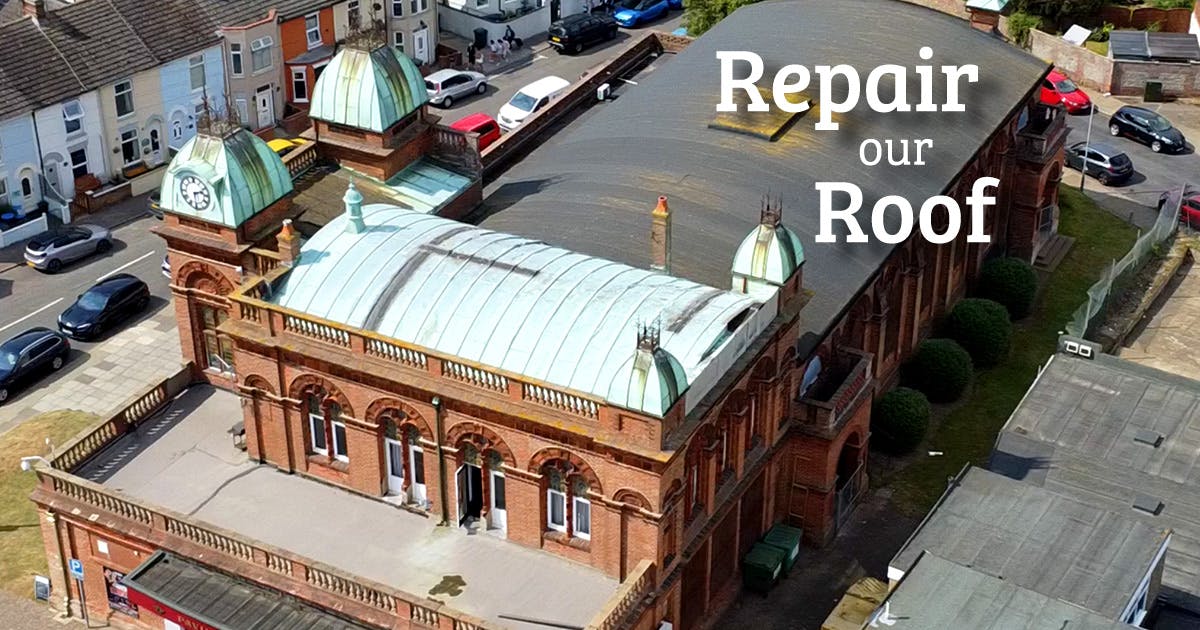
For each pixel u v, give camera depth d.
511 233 60.44
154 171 94.06
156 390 59.06
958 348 71.50
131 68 91.81
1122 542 50.34
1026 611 45.44
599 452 48.16
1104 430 59.22
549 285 51.88
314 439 55.12
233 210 55.53
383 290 52.78
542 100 99.44
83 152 91.00
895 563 49.62
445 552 51.69
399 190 63.50
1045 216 85.94
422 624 47.66
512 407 48.81
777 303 53.81
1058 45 110.31
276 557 49.81
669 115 71.38
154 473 55.84
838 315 59.06
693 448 50.50
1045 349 76.88
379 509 53.78
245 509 53.81
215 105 98.00
